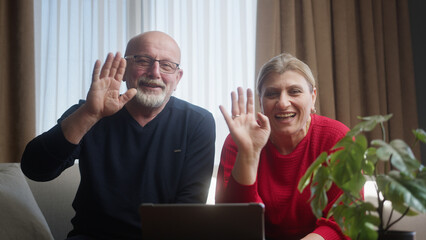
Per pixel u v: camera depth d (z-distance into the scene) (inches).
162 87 69.8
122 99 61.5
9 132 105.0
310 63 125.1
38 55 111.8
